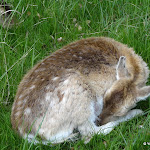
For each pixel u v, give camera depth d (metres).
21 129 3.49
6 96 3.81
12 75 3.88
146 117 3.59
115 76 3.61
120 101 3.48
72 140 3.53
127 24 4.14
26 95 3.51
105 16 4.36
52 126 3.47
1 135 3.52
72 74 3.50
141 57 3.81
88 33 4.20
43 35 4.22
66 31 4.23
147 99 3.75
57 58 3.61
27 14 4.32
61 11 4.32
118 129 3.54
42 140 3.49
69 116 3.47
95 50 3.66
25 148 3.41
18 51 4.06
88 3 4.41
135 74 3.57
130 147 3.38
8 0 4.40
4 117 3.62
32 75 3.57
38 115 3.46
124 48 3.75
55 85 3.47
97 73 3.57
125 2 4.41
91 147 3.51
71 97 3.46
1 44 4.02
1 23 4.21
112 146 3.41
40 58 4.04
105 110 3.52
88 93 3.50
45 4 4.41
